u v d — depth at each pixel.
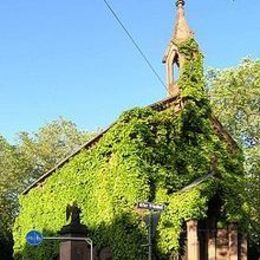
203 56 43.09
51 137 73.31
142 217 35.03
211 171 39.88
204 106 41.59
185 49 42.91
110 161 38.22
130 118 37.44
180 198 36.06
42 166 71.62
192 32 43.97
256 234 49.34
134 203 35.62
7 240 67.31
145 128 37.44
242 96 52.09
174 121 39.44
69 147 73.94
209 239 39.22
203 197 36.22
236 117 52.59
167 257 35.34
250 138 52.75
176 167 38.28
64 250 31.84
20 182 69.12
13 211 68.31
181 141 39.34
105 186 37.88
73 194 42.28
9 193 68.69
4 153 69.94
